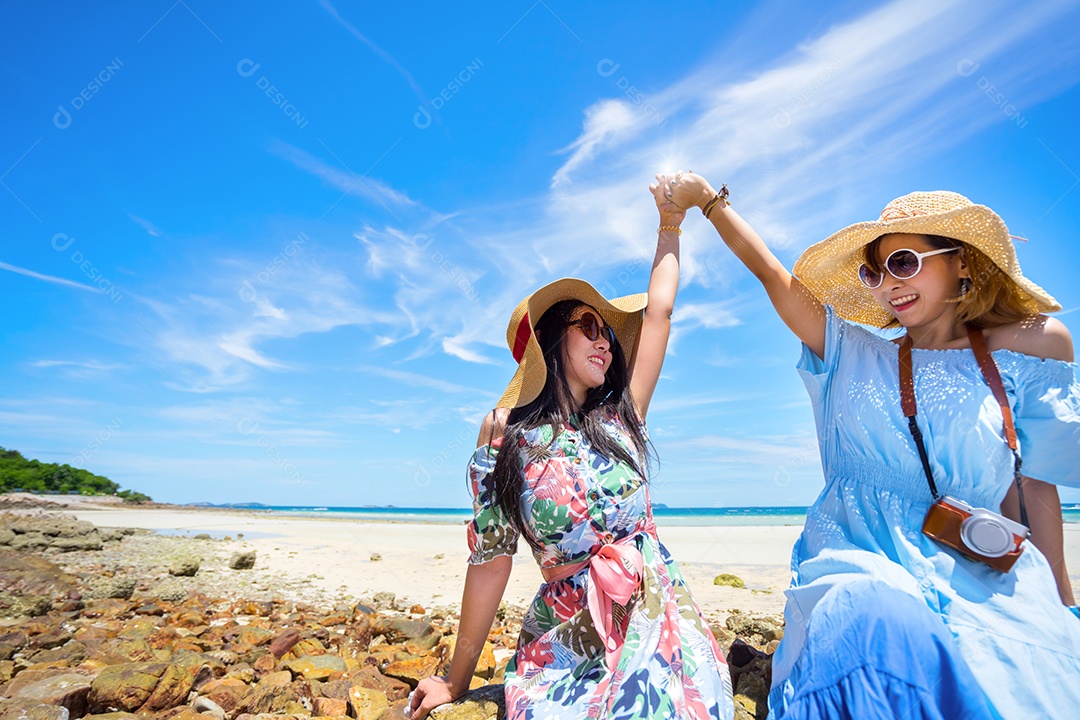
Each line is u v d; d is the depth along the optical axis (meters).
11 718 2.71
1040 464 2.14
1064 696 1.71
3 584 6.55
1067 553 7.00
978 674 1.77
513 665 2.24
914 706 1.59
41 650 4.07
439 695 2.44
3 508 27.22
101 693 3.01
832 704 1.66
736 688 2.77
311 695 3.35
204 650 4.41
